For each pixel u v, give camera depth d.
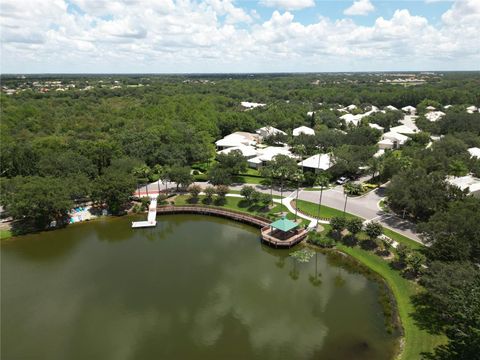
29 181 78.81
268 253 68.12
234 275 60.28
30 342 44.50
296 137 132.12
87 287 56.62
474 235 49.81
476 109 183.38
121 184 82.19
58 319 48.88
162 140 121.81
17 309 51.06
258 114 181.00
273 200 86.00
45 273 61.06
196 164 117.19
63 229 77.38
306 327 46.53
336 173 98.00
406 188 71.12
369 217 73.50
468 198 62.22
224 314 49.69
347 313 48.97
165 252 68.62
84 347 43.47
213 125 150.62
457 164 86.06
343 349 42.19
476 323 32.94
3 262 64.81
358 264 60.66
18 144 106.94
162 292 55.16
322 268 61.47
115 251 69.38
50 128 140.12
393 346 41.62
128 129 132.50
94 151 99.50
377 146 122.88
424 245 60.53
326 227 72.06
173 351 42.56
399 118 177.38
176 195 93.19
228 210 82.94
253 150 120.88
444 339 40.72
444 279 42.03
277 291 55.38
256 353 42.06
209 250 69.25
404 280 53.88
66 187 79.50
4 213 81.44
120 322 48.09
